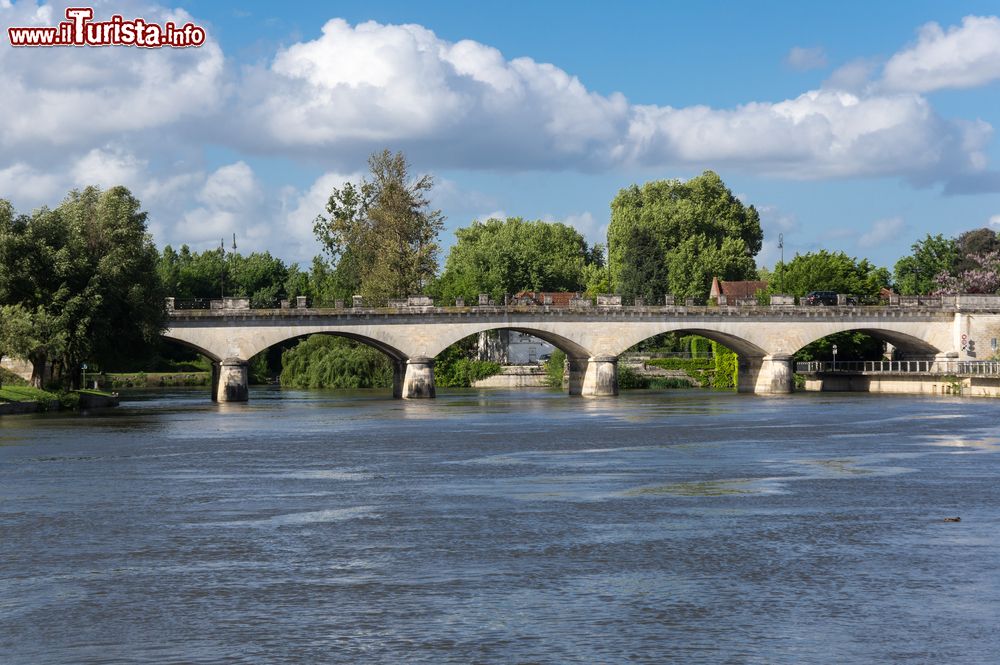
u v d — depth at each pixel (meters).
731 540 35.88
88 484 49.78
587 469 54.81
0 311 96.62
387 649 24.81
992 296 142.12
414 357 126.38
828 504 43.16
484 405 115.69
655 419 90.94
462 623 26.64
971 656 24.22
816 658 24.11
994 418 90.38
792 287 162.62
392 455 61.91
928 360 145.00
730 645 24.91
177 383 191.50
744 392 143.25
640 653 24.42
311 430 80.06
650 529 37.84
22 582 30.89
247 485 49.25
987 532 37.19
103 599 29.05
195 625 26.70
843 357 159.88
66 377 113.00
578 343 132.00
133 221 105.81
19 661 24.23
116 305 102.38
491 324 128.50
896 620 26.77
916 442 68.94
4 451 64.44
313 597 29.09
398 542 35.81
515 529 37.91
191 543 35.91
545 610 27.69
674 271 190.62
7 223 100.38
